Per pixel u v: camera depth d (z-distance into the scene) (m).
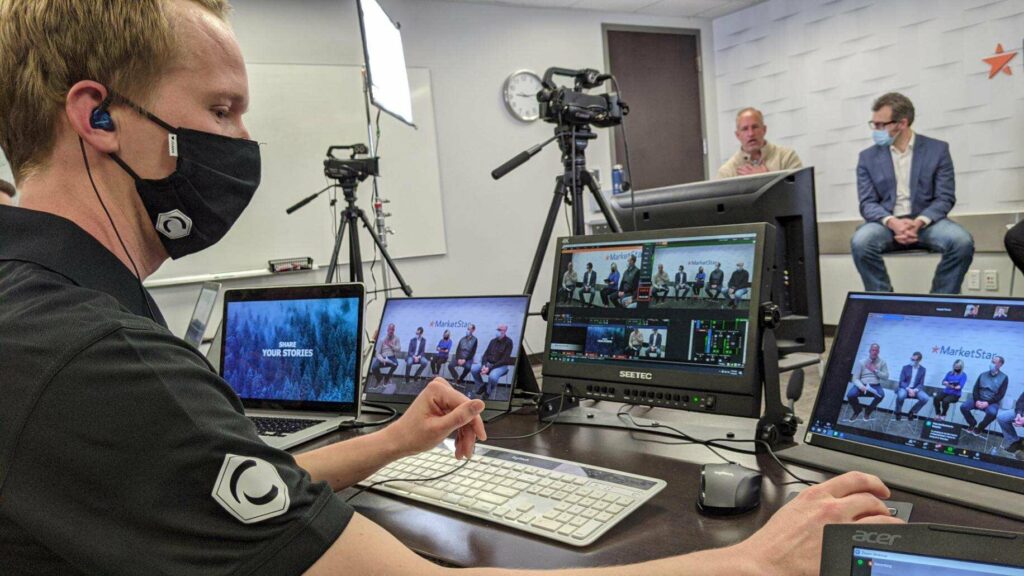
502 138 5.09
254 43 4.21
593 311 1.35
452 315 1.53
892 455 0.93
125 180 0.66
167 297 4.04
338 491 0.94
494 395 1.42
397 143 4.67
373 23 3.27
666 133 5.79
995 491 0.83
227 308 1.62
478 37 4.98
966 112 4.43
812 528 0.66
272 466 0.56
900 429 0.94
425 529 0.88
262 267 4.27
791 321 1.66
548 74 2.19
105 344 0.52
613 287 1.33
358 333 1.45
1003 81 4.25
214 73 0.68
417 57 4.75
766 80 5.56
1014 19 4.16
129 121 0.65
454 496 0.95
